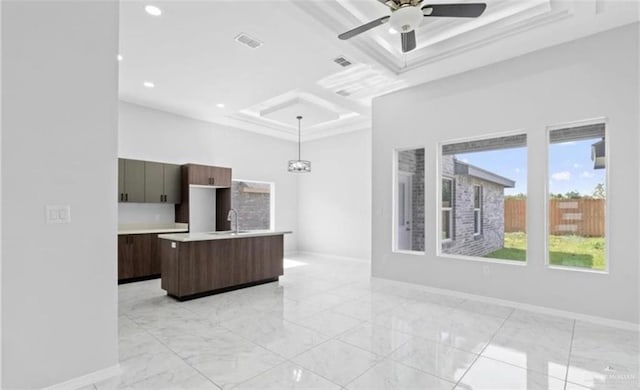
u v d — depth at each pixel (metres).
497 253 4.30
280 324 3.42
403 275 5.07
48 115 2.15
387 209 5.28
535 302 3.85
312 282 5.34
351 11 3.50
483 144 4.46
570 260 3.74
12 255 2.01
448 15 2.56
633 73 3.29
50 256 2.15
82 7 2.30
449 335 3.14
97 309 2.34
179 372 2.44
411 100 5.01
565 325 3.40
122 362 2.58
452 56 4.01
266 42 3.73
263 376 2.38
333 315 3.71
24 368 2.04
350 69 4.71
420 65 4.28
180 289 4.21
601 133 3.59
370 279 5.52
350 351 2.79
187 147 6.50
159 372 2.43
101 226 2.37
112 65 2.44
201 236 4.46
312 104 5.86
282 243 5.51
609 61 3.41
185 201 6.00
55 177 2.17
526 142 4.07
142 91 5.22
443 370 2.48
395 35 3.97
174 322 3.46
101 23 2.39
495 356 2.71
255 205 8.55
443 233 4.79
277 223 8.21
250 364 2.56
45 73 2.14
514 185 4.19
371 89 5.27
